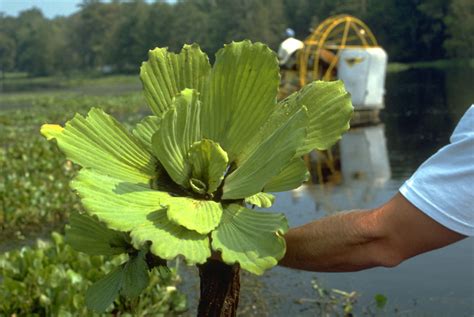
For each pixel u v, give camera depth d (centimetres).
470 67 4928
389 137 1519
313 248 168
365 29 1998
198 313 161
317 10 6706
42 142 1448
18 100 4412
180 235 137
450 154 158
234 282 161
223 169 147
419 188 159
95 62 10019
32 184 968
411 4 6000
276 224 140
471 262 627
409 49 6084
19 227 852
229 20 7219
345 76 1788
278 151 143
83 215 161
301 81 1873
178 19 8138
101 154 153
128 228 135
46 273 509
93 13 9956
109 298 149
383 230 162
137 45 8538
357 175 1091
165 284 543
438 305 536
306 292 576
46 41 10500
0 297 483
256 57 158
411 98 2547
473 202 155
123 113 2764
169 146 149
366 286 583
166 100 163
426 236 160
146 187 151
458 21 5444
